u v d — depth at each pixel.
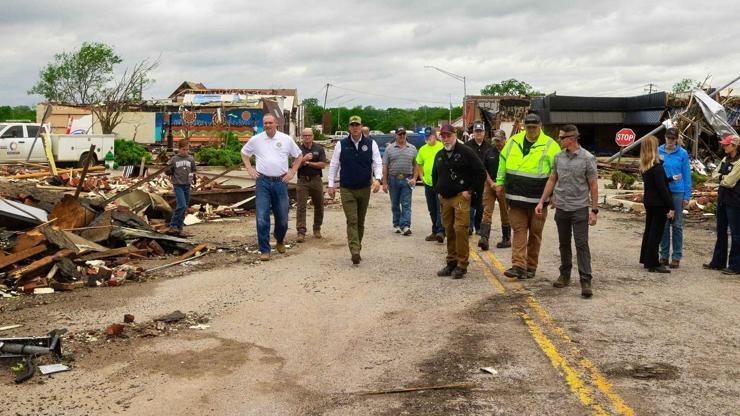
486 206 11.24
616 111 41.03
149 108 45.47
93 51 61.62
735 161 9.53
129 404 4.89
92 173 20.20
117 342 6.30
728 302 7.71
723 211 9.50
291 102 62.16
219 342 6.34
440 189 9.03
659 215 9.34
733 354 5.87
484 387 5.17
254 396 5.06
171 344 6.27
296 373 5.55
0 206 10.14
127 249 10.16
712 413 4.63
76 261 9.40
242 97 48.00
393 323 6.95
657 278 9.06
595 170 8.04
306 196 12.24
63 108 47.06
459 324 6.87
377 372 5.55
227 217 15.70
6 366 5.67
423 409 4.79
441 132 8.86
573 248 11.53
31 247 8.89
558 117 40.41
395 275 9.30
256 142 10.52
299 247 11.62
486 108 46.16
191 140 44.22
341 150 10.17
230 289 8.43
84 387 5.21
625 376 5.35
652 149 9.27
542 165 8.66
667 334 6.46
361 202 10.41
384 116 126.38
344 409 4.82
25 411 4.75
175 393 5.10
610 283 8.75
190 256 10.60
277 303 7.75
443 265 10.01
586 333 6.51
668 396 4.93
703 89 34.44
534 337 6.38
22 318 7.06
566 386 5.15
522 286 8.58
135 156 31.95
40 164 26.23
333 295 8.14
